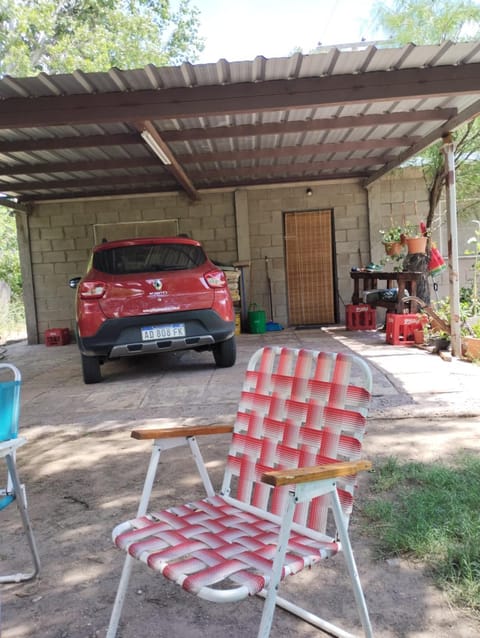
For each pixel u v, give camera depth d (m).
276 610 2.15
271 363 2.31
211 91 5.08
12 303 17.45
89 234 10.97
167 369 7.07
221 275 6.30
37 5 16.20
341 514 1.78
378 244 10.57
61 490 3.45
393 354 6.99
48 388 6.40
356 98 5.05
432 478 3.11
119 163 7.96
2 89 4.89
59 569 2.52
